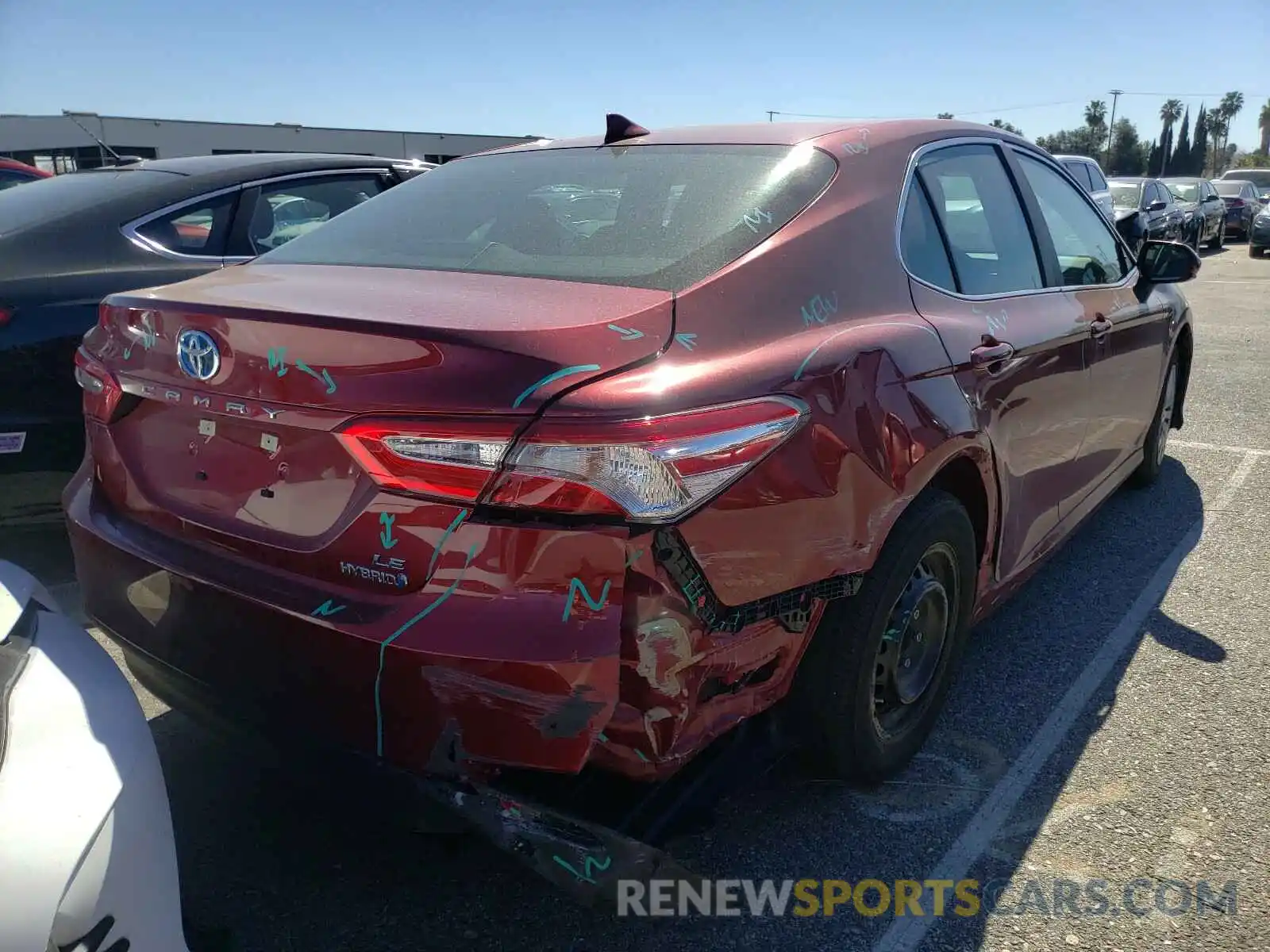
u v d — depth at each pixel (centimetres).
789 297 227
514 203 275
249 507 209
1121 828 260
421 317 195
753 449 194
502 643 175
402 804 191
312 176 514
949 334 265
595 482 175
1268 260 2008
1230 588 409
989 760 291
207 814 260
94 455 249
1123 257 437
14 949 125
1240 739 300
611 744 185
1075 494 377
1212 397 745
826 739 247
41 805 139
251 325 202
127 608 231
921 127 308
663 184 264
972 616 295
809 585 214
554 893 237
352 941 221
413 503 183
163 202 448
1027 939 223
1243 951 219
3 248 394
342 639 186
